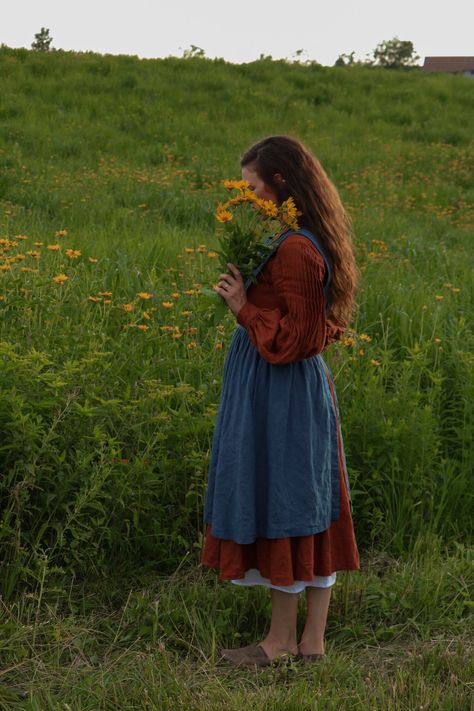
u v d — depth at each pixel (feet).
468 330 16.83
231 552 9.02
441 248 27.22
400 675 8.80
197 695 8.38
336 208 9.16
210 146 46.96
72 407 10.71
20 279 13.30
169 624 9.75
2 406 10.17
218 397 12.62
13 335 12.28
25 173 34.04
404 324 17.52
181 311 14.87
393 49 150.61
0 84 53.21
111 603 10.13
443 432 14.51
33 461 10.02
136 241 22.34
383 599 10.33
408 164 47.19
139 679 8.67
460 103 65.46
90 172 35.81
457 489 12.74
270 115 56.24
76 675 8.75
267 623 10.03
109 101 53.67
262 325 8.74
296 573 9.08
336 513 9.35
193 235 25.66
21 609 9.56
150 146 44.80
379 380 13.92
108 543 10.66
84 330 12.92
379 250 25.41
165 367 12.77
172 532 11.01
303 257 8.59
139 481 10.61
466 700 8.48
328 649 9.76
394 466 12.46
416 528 12.15
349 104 61.46
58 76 58.13
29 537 10.24
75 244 21.38
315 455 9.00
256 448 8.91
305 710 8.24
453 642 9.77
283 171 9.05
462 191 43.42
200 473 11.05
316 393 9.07
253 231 8.89
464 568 11.12
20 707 8.20
